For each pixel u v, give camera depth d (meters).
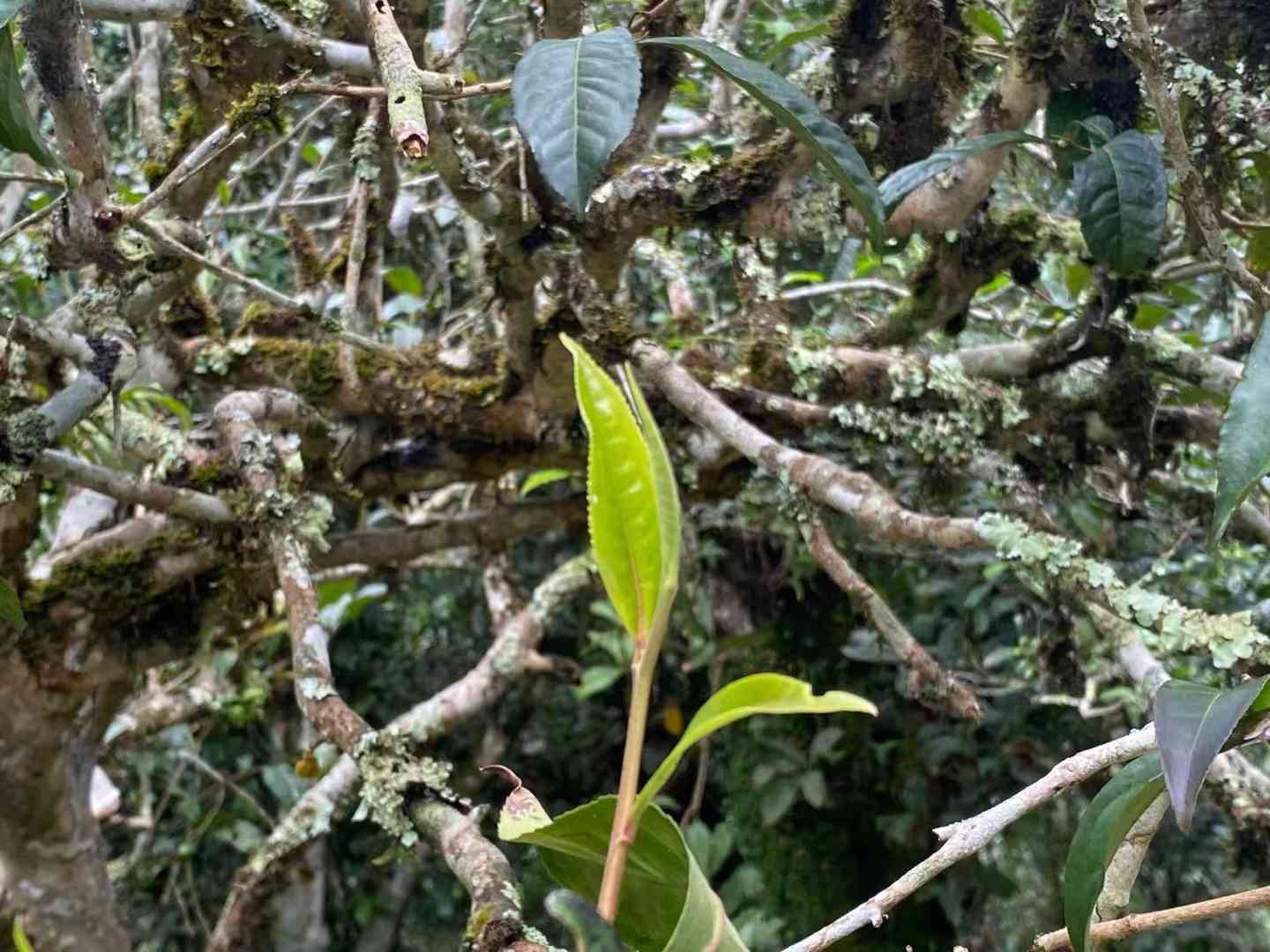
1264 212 0.98
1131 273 0.83
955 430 0.99
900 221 0.91
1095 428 1.01
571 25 0.74
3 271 1.05
